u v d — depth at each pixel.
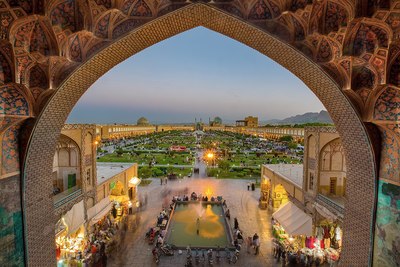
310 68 5.53
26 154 4.86
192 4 5.39
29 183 5.01
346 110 5.40
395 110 4.55
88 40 5.26
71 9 4.80
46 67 4.85
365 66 4.89
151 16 5.41
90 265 8.71
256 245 10.04
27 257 4.95
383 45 4.45
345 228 5.99
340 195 9.91
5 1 3.91
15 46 4.32
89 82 5.77
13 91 4.49
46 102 4.93
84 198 10.21
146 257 9.48
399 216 4.57
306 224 9.77
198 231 12.03
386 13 4.14
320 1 4.82
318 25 4.95
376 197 5.09
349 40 4.77
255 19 5.48
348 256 5.86
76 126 9.86
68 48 4.99
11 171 4.64
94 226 11.18
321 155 9.86
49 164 5.61
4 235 4.46
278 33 5.45
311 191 10.43
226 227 12.54
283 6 5.20
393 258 4.66
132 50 5.86
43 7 4.15
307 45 5.36
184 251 10.04
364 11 4.29
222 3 5.46
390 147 4.83
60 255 8.52
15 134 4.76
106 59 5.61
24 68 4.57
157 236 11.30
